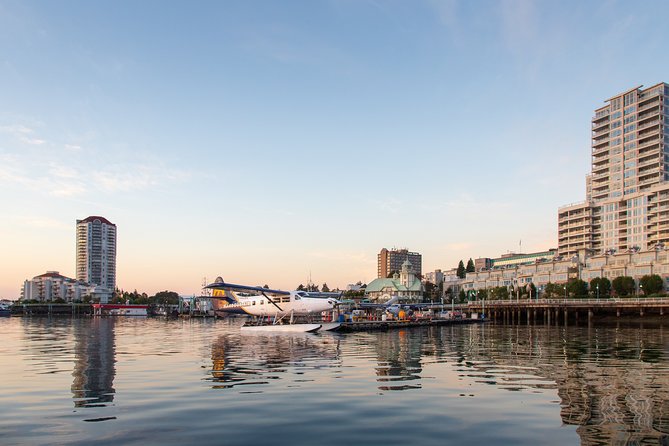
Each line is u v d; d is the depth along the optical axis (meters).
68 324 98.50
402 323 76.12
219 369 25.55
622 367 26.28
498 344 42.31
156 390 19.42
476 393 18.64
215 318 151.88
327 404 16.75
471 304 123.00
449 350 36.25
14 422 14.55
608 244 146.00
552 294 130.25
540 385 20.41
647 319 91.50
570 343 43.69
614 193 153.75
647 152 144.88
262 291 64.56
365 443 12.54
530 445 12.31
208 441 12.70
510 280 157.38
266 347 38.94
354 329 66.56
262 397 17.95
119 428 13.89
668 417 14.99
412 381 21.45
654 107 145.50
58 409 16.20
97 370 25.36
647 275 110.69
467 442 12.58
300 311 65.69
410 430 13.64
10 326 86.69
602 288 117.62
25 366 27.17
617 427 13.89
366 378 22.33
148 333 61.84
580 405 16.58
